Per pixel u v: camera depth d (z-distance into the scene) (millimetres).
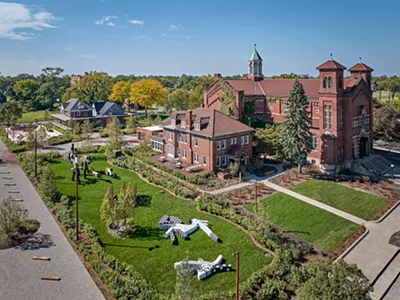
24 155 62906
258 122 70312
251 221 35875
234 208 40938
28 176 52469
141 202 42750
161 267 28547
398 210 41719
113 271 26281
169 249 31500
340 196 45500
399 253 32156
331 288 18938
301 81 67438
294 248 31297
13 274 27000
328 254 31297
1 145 77438
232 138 56750
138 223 36906
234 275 27484
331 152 55438
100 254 29172
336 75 54312
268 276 26891
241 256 30266
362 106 60750
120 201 34094
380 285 27312
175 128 61438
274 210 40812
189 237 33719
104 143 80188
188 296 20609
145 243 32594
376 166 59125
